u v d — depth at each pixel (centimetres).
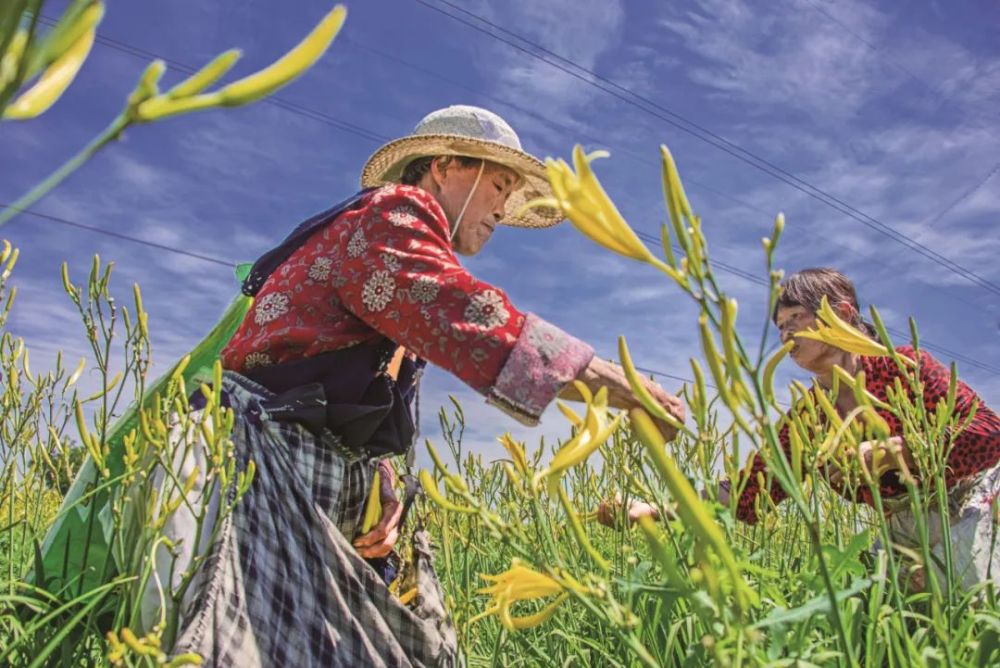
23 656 124
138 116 36
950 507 196
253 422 147
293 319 156
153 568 107
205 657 114
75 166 36
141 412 104
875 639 106
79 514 145
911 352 217
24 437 179
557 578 79
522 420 137
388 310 144
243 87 37
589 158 70
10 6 30
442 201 193
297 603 134
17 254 158
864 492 175
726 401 70
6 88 31
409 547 187
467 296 141
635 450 131
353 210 163
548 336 139
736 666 66
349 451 157
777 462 71
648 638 149
